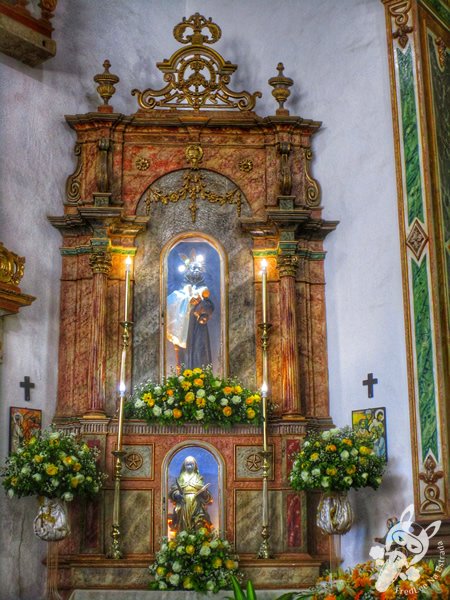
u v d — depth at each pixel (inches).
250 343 422.0
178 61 445.7
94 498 392.5
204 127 437.1
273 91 435.8
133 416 402.6
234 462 400.5
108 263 418.0
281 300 419.2
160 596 370.9
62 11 441.7
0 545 372.5
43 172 421.7
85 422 397.1
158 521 393.7
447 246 389.1
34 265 410.9
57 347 415.8
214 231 432.8
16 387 393.1
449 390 371.6
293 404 406.3
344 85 435.5
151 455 399.5
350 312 418.3
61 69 436.8
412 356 379.2
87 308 417.4
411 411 375.9
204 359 419.5
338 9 443.2
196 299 425.1
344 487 370.3
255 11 471.5
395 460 387.2
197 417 392.5
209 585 369.4
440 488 362.0
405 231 390.3
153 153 436.1
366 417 401.7
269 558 385.7
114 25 459.5
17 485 357.7
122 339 417.1
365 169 421.7
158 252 429.1
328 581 295.0
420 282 381.4
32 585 381.7
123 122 431.8
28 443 373.4
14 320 397.4
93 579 381.1
